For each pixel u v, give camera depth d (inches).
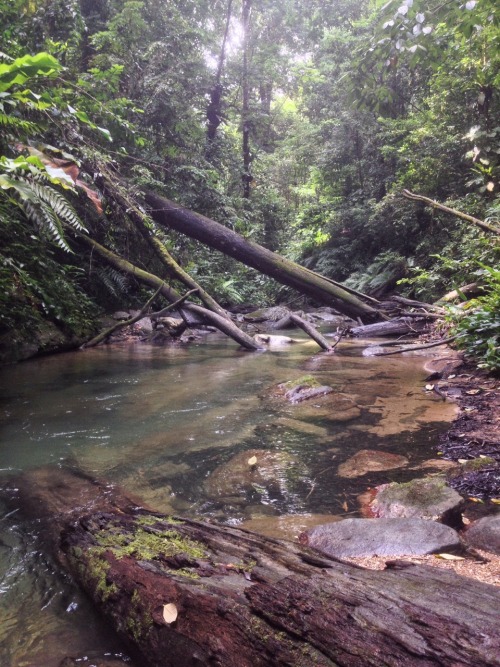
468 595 42.6
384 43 170.6
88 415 138.9
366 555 63.5
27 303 252.1
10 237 258.5
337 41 625.0
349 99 206.8
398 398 153.9
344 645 37.8
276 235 663.8
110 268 343.9
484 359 181.8
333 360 241.0
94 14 400.2
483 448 105.8
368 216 525.0
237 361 240.1
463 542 67.0
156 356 255.8
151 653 46.2
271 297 597.6
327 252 581.0
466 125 400.2
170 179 402.3
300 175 839.1
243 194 592.7
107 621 52.5
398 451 107.3
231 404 151.6
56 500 82.7
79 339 277.1
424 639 36.5
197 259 449.7
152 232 325.7
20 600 56.7
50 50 282.4
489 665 33.2
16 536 70.8
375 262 524.4
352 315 352.2
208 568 52.5
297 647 39.1
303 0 730.8
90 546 63.1
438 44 175.0
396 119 506.3
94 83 299.7
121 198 298.7
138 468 99.0
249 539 59.3
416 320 331.3
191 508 81.0
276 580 47.4
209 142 485.4
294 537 70.6
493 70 337.7
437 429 120.8
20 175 167.0
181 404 151.8
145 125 392.5
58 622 53.1
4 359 223.3
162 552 57.8
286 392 162.1
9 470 97.2
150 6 425.7
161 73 398.0
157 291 320.2
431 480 84.6
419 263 461.4
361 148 581.6
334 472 96.9
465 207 378.9
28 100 171.6
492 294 224.4
